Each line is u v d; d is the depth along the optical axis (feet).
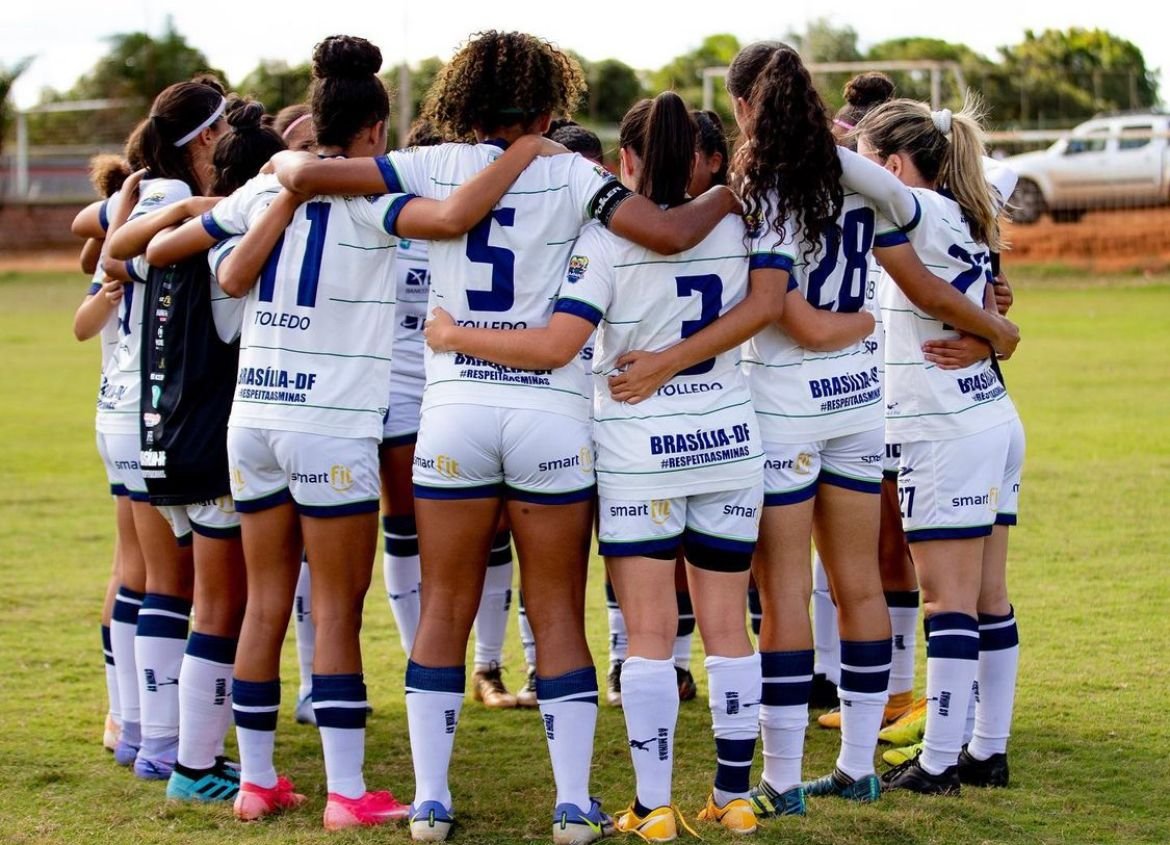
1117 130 98.58
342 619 14.39
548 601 13.83
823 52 125.49
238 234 14.64
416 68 106.11
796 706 14.23
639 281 13.39
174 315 15.05
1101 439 40.04
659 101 13.47
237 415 14.34
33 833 14.07
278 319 14.15
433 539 13.74
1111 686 19.06
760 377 14.20
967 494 14.90
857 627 14.67
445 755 13.87
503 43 13.64
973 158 15.17
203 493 14.85
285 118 18.71
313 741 17.87
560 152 13.78
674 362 13.35
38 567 28.32
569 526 13.67
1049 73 133.69
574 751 13.66
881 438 14.53
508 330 13.41
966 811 14.40
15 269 112.98
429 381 13.87
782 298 13.58
